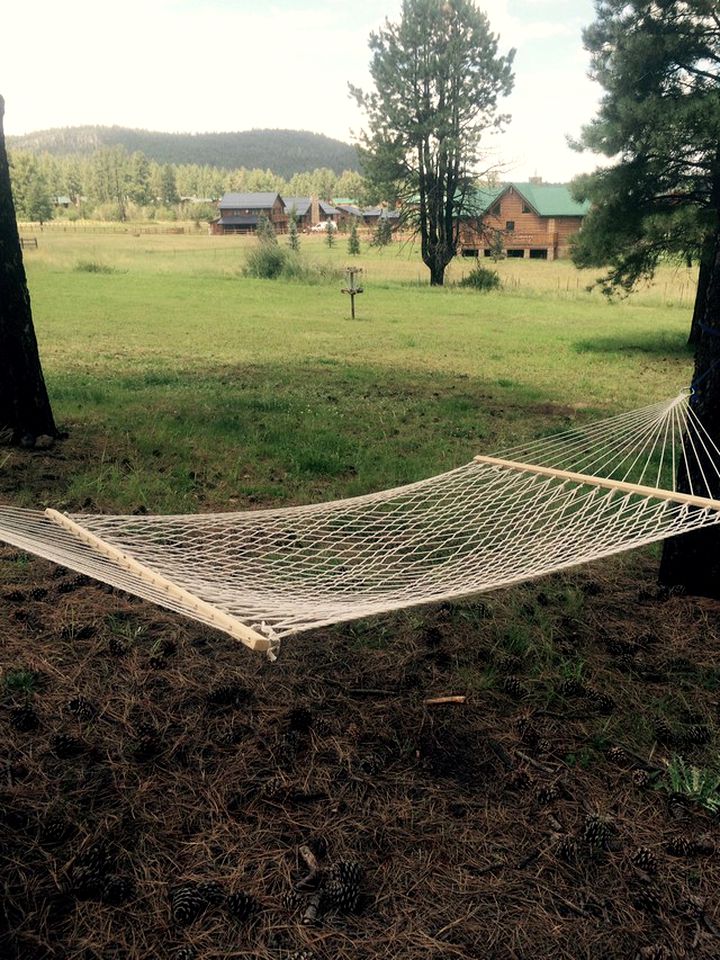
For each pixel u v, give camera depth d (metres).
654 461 7.57
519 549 4.14
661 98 15.27
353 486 6.66
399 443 8.28
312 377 12.91
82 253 52.09
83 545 3.15
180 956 2.18
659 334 20.47
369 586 3.62
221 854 2.58
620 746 3.22
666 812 2.85
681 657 3.96
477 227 42.38
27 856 2.54
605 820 2.75
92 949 2.20
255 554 4.55
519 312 26.62
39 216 141.12
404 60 36.88
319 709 3.44
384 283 39.25
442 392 11.80
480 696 3.59
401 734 3.28
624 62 15.25
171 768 3.01
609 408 10.80
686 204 16.64
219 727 3.28
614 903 2.42
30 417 7.57
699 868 2.58
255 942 2.24
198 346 16.66
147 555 3.27
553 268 53.22
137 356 14.99
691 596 4.75
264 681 3.65
